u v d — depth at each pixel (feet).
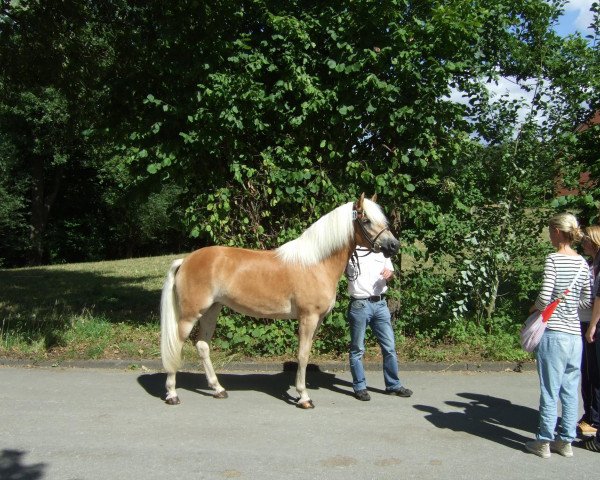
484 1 24.48
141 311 31.78
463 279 24.57
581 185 25.86
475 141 24.73
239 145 23.77
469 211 24.86
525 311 27.02
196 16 24.44
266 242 24.43
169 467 13.20
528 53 25.54
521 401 18.58
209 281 17.87
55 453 13.96
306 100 23.25
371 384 20.45
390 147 24.06
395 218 24.41
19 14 27.78
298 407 17.76
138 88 26.02
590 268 16.11
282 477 12.73
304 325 17.74
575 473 13.12
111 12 29.68
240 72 23.45
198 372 21.91
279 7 23.80
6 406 17.47
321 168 23.88
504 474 13.02
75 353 22.93
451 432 15.72
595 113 26.55
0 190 72.84
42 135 74.13
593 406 15.29
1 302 34.58
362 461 13.65
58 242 87.30
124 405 17.74
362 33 22.86
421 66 22.93
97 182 88.79
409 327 25.32
